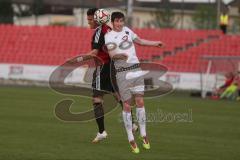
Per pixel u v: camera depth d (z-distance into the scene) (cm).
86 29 13662
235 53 12275
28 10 18562
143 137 4022
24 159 3500
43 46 13488
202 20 16025
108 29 4200
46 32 13775
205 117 6625
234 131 5319
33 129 4972
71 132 4838
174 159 3641
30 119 5750
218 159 3675
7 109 6762
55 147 3994
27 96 8800
